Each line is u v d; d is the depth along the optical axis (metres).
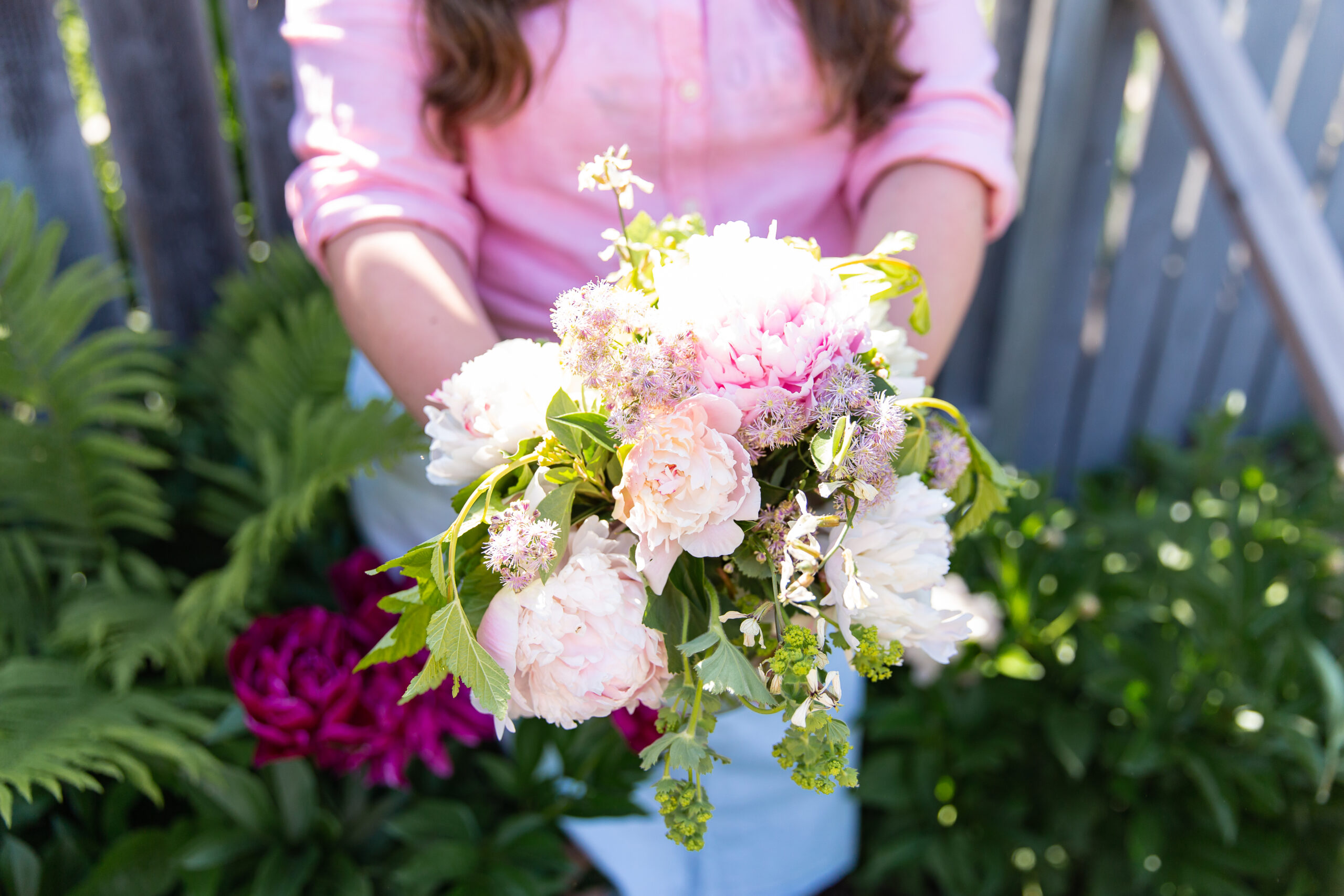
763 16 1.02
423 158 1.01
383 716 1.13
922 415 0.73
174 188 1.68
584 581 0.63
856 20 1.01
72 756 0.98
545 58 0.98
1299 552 2.04
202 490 1.57
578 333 0.63
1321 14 2.26
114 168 1.82
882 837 1.62
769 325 0.64
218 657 1.32
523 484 0.68
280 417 1.52
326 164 1.00
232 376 1.57
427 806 1.27
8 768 0.94
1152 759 1.52
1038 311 2.27
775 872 1.40
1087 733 1.58
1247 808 1.57
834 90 1.05
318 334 1.51
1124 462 2.69
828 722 0.61
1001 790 1.66
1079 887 1.69
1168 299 2.49
